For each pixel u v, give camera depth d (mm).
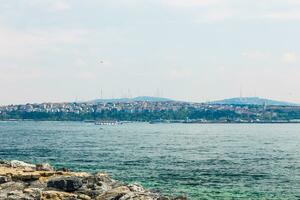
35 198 37406
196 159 101750
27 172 46812
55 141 168125
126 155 109188
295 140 191500
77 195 39219
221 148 139625
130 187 44719
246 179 68938
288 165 90562
